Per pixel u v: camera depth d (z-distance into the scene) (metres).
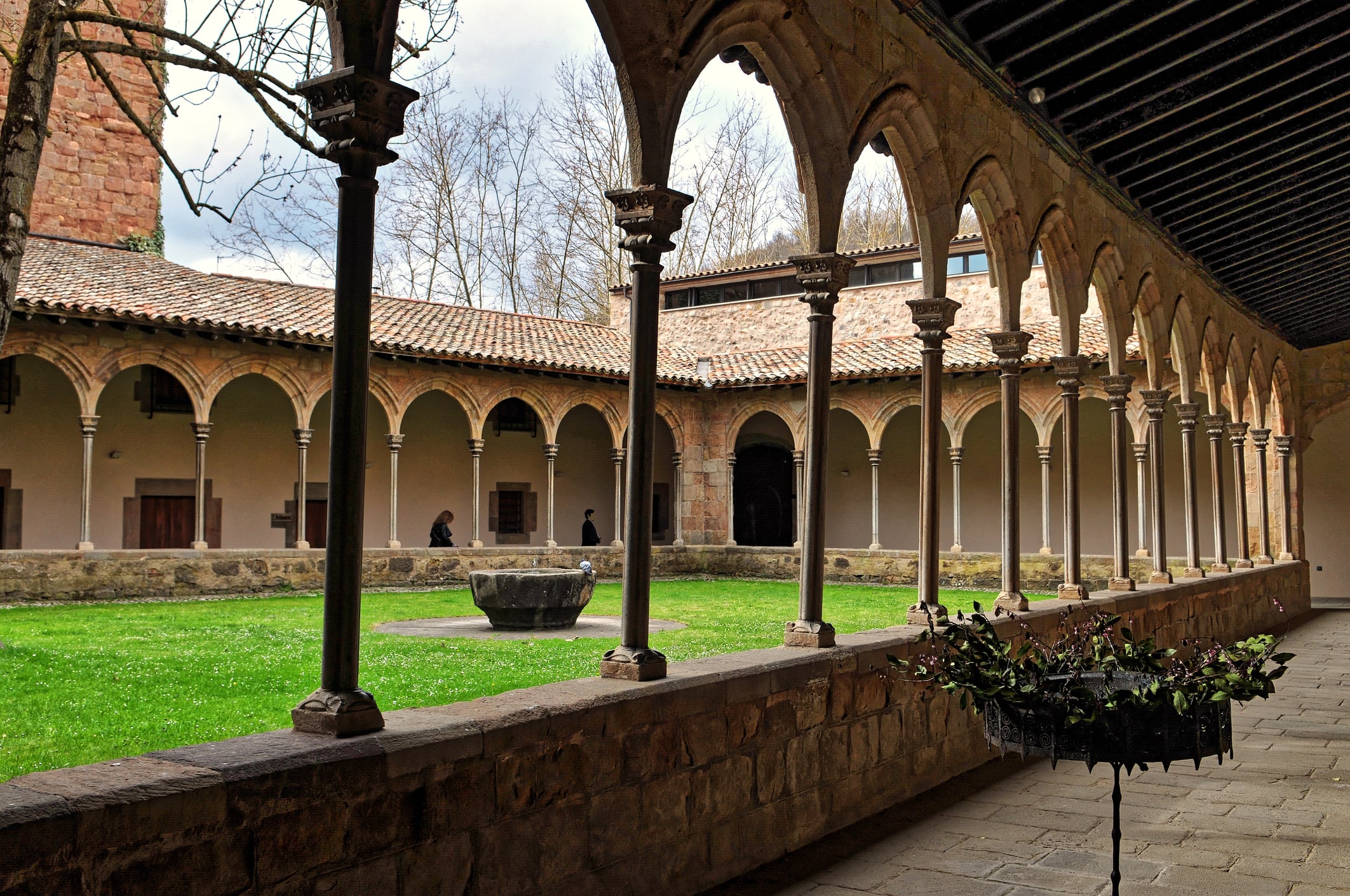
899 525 23.42
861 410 20.59
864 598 16.50
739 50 5.97
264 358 16.64
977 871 4.69
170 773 2.62
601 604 14.98
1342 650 12.91
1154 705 3.30
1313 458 21.36
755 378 21.19
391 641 9.97
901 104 6.55
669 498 25.12
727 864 4.54
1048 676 3.72
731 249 29.42
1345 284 14.83
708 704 4.44
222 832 2.64
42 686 6.99
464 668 8.16
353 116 3.40
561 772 3.68
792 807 5.00
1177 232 11.80
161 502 18.20
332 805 2.91
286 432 19.62
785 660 5.05
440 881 3.22
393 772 3.08
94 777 2.57
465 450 22.17
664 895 4.15
